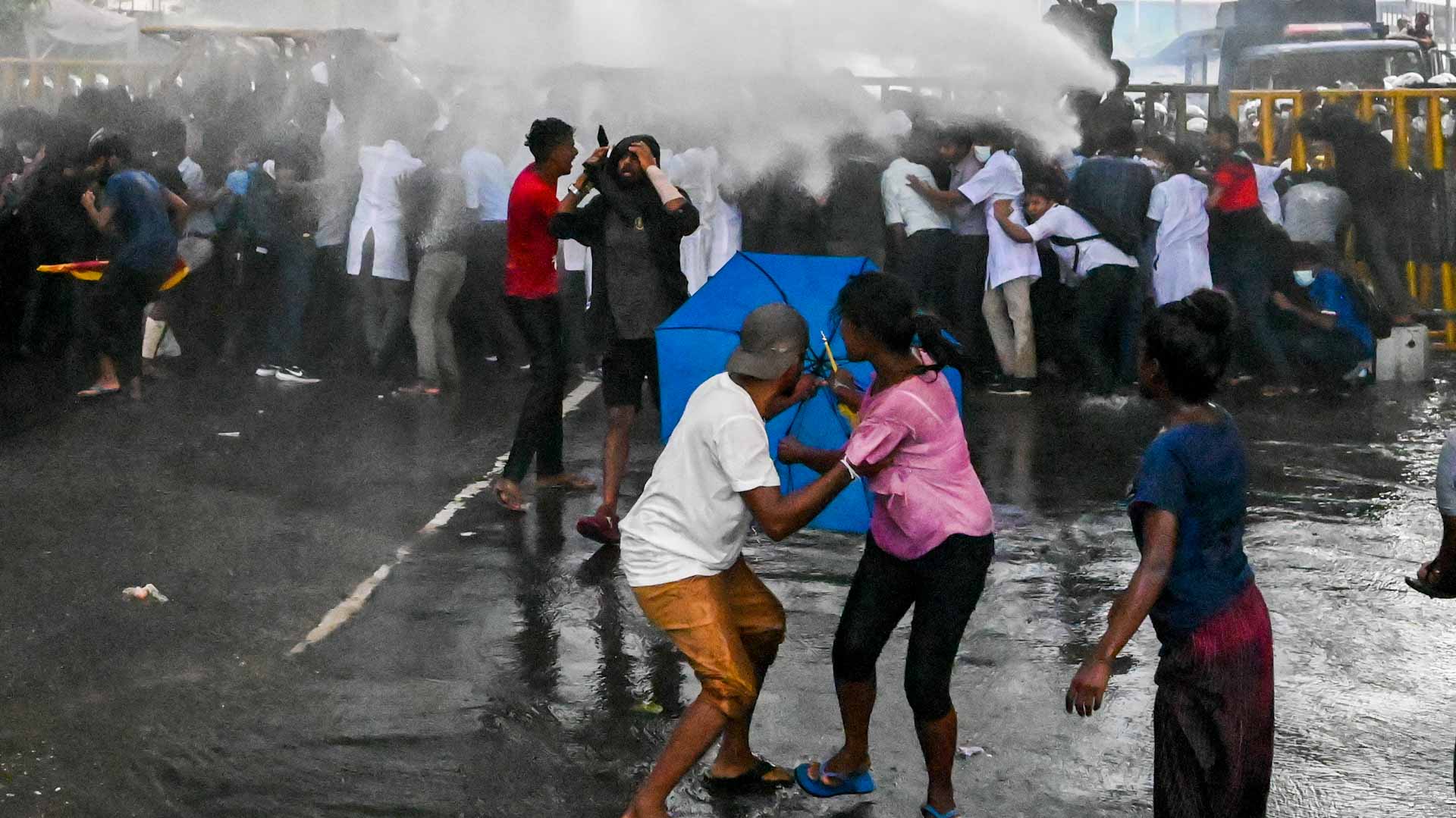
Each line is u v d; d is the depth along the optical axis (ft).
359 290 35.12
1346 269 34.81
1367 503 23.82
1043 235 32.99
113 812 12.95
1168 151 34.06
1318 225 35.19
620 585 19.65
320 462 26.58
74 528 22.00
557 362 23.17
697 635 12.38
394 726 14.96
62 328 37.17
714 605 12.49
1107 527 22.57
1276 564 20.48
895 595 13.06
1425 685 16.25
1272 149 41.52
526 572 20.17
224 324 36.70
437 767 14.03
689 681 16.33
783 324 12.50
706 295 16.49
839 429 15.47
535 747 14.52
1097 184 32.68
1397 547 21.27
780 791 13.79
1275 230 33.47
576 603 18.92
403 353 36.78
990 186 33.76
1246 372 36.35
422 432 29.22
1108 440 28.81
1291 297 33.63
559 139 22.66
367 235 33.76
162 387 33.83
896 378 12.72
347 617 18.25
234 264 35.78
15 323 37.22
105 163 31.73
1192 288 33.17
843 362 15.35
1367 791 13.70
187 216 33.22
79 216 35.86
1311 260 33.63
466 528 22.33
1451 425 30.22
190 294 36.58
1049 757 14.51
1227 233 33.63
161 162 35.40
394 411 31.40
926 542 12.64
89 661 16.52
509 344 36.22
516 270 22.91
